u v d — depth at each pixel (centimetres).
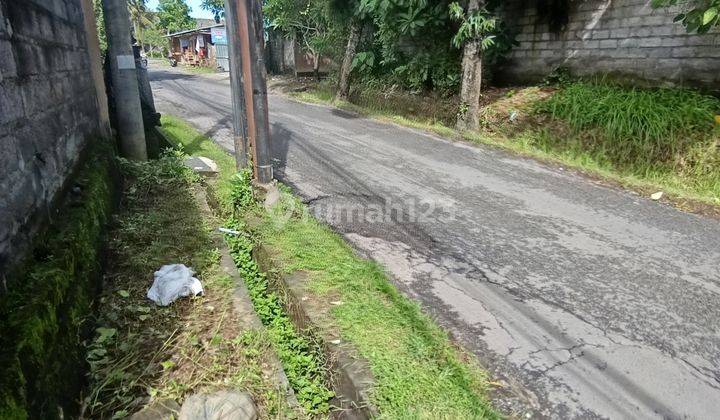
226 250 343
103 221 328
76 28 387
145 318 256
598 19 821
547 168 632
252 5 418
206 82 1817
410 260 359
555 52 909
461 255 370
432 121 954
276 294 307
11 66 212
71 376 197
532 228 427
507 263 358
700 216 470
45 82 270
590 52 846
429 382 219
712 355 256
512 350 256
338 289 296
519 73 993
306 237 372
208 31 2905
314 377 236
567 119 718
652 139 621
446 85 1015
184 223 380
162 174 495
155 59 4147
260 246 359
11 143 202
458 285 324
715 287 328
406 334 253
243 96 481
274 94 1465
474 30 803
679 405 220
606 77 819
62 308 207
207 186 489
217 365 222
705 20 522
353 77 1282
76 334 216
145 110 649
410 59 1129
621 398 224
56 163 276
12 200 196
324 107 1171
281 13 1546
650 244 398
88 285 254
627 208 488
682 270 352
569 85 833
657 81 747
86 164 364
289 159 635
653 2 605
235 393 200
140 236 348
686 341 268
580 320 286
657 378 237
